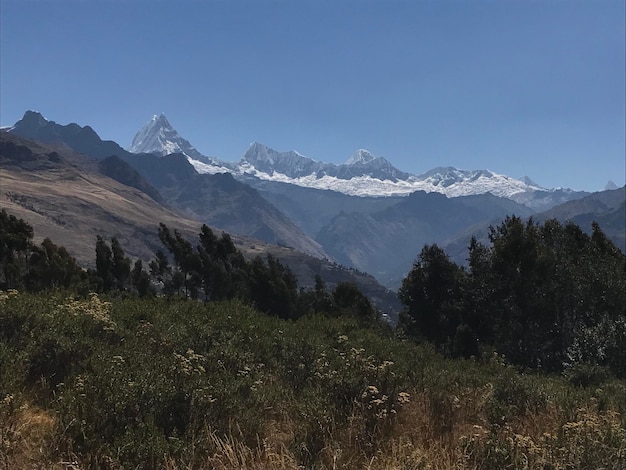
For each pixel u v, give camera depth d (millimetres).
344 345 10328
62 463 4496
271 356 9125
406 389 7477
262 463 4891
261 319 13094
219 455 4816
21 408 5254
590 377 16250
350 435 5719
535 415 7914
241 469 4715
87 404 5062
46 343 7000
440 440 6199
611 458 5461
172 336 8953
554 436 6121
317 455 5285
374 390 6348
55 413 5230
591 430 6023
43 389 6324
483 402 7875
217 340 9242
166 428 5207
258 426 5707
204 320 10945
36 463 4535
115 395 5145
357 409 6320
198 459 4805
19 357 6473
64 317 8750
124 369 6008
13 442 4645
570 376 16719
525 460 5195
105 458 4570
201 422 5406
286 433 5969
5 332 7953
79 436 4836
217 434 5387
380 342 12094
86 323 8875
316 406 5945
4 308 8336
